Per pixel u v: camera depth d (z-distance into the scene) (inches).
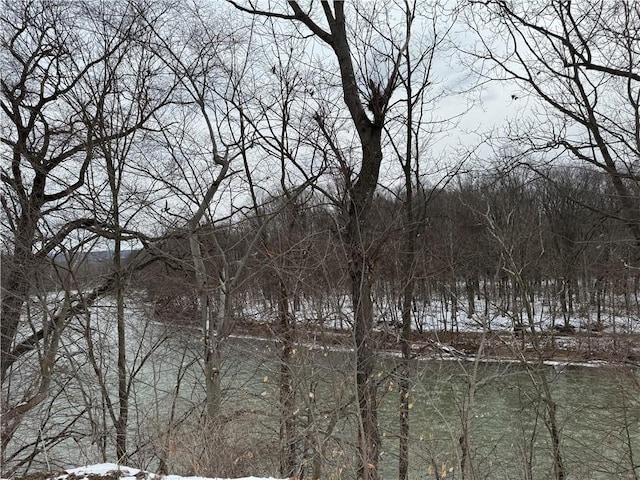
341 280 238.7
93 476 165.3
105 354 332.8
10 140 353.4
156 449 223.6
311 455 223.0
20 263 322.0
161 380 331.9
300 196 298.2
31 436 325.4
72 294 322.3
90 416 289.9
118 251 331.0
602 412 358.3
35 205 366.3
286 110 331.6
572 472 322.3
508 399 356.5
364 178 278.1
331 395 234.8
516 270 288.8
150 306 323.6
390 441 299.9
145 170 384.8
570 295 598.9
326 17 299.1
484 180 380.8
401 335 260.7
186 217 330.6
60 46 358.9
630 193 339.9
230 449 215.9
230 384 268.8
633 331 451.5
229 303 274.8
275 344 245.0
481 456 289.4
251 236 302.5
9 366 322.7
